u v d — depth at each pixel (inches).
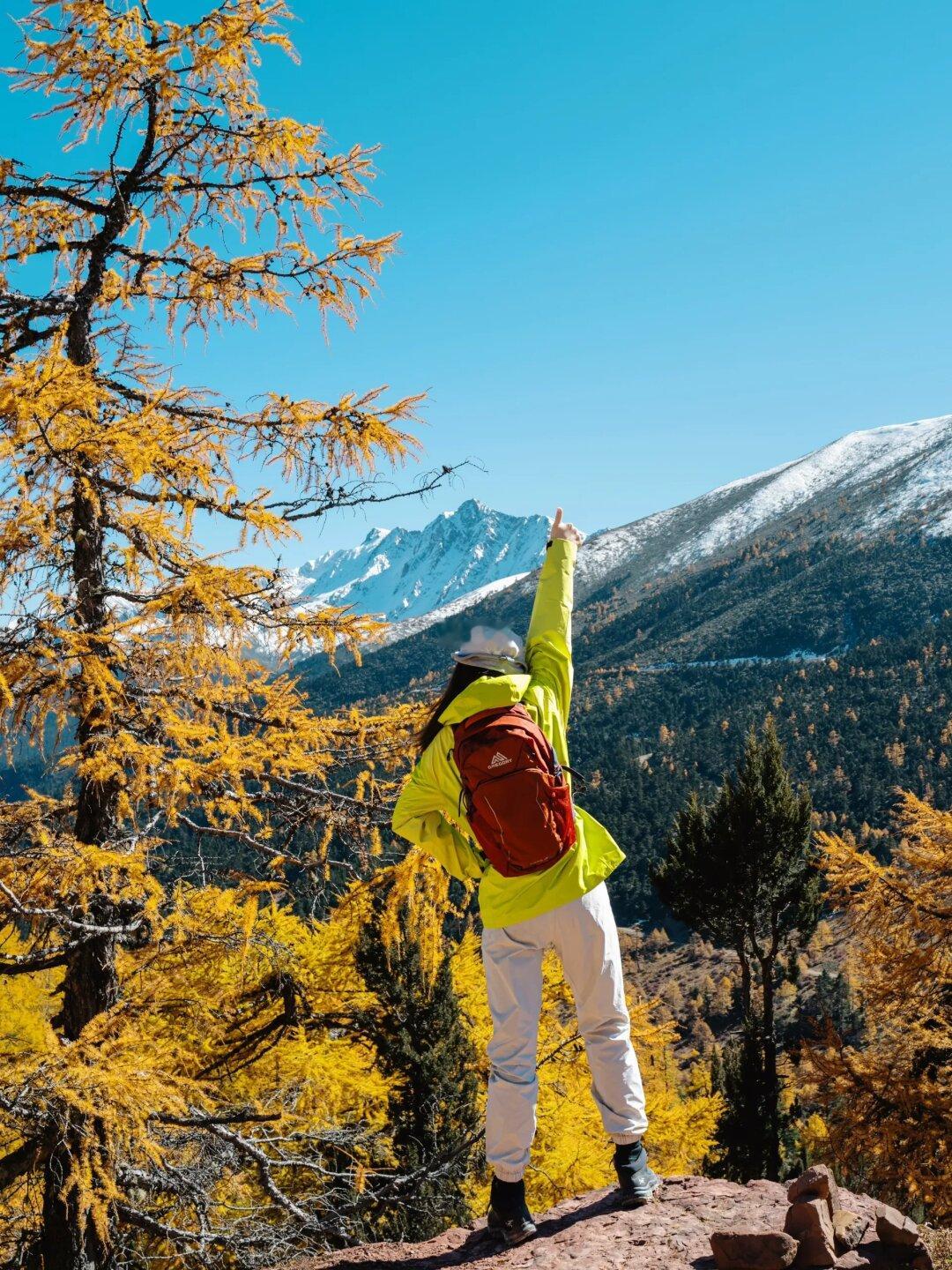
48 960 221.0
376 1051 350.0
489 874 115.8
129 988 226.2
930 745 6840.6
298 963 278.2
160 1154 198.1
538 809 105.7
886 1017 498.0
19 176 267.6
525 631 123.0
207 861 226.4
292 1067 274.1
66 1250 215.2
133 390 253.8
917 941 488.7
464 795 110.9
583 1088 392.5
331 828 226.8
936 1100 454.9
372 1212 329.1
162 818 230.7
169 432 217.6
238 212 292.0
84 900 198.4
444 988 414.3
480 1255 116.4
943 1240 147.6
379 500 229.1
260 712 233.8
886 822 5772.6
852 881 500.7
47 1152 186.9
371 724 232.5
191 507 214.7
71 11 256.8
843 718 7800.2
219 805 209.9
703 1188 124.3
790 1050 522.3
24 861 190.4
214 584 205.9
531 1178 395.2
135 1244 259.0
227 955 233.0
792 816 803.4
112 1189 174.6
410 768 233.9
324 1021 291.1
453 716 110.9
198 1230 241.6
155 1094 169.9
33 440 194.9
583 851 114.6
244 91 287.3
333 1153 299.0
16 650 201.0
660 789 6446.9
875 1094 475.2
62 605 206.1
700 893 834.8
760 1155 776.9
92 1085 164.1
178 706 227.3
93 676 198.7
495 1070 116.7
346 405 243.9
